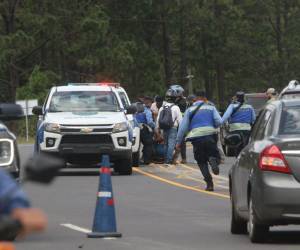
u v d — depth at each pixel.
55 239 33.09
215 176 63.88
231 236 34.00
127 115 67.75
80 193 51.31
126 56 167.25
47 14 161.62
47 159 11.91
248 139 34.91
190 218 40.12
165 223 38.28
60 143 61.38
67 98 64.88
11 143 32.81
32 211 11.37
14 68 162.00
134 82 186.38
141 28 192.38
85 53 166.12
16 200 11.48
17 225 11.30
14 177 32.69
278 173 29.62
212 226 37.34
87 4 167.25
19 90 158.38
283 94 35.41
